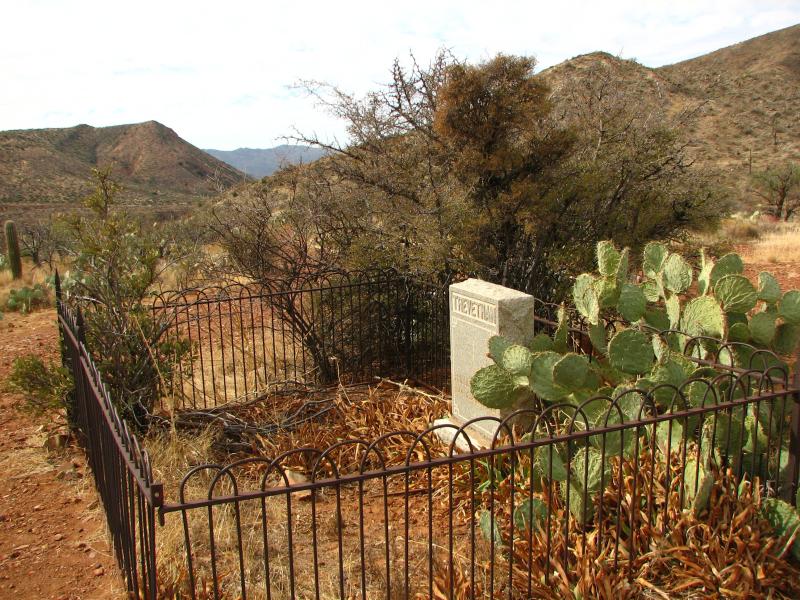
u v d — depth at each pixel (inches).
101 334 211.3
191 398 261.3
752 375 144.2
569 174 276.2
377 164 296.0
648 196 304.0
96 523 161.3
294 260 300.5
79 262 219.1
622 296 175.2
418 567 135.9
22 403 250.2
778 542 127.0
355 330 298.4
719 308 160.4
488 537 136.7
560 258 274.2
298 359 312.0
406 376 288.0
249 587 128.6
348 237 309.0
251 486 182.4
